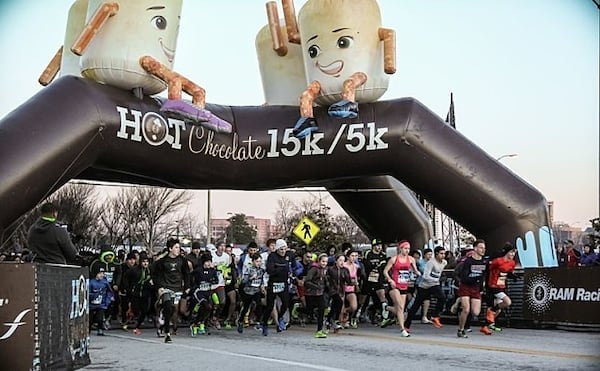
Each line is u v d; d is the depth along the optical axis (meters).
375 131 14.65
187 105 13.28
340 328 14.19
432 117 15.20
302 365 8.89
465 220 15.32
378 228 18.70
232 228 68.31
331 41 14.48
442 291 15.19
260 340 12.54
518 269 14.83
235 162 14.41
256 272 14.34
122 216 45.03
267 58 16.80
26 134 11.75
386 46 14.58
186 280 12.87
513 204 14.99
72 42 14.97
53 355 7.56
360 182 17.47
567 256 20.53
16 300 6.99
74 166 12.37
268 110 14.99
